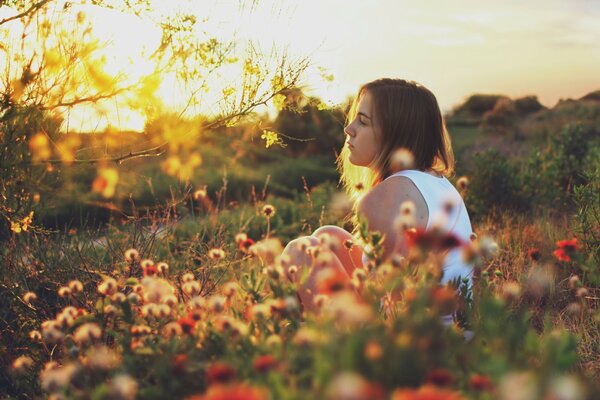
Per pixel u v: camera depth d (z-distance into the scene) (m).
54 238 3.27
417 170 2.41
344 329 1.54
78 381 1.75
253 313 1.76
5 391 2.39
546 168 6.59
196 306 2.09
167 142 2.44
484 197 6.37
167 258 3.50
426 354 1.43
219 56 2.46
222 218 4.96
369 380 1.37
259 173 12.74
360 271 1.94
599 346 2.53
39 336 2.19
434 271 1.74
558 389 1.24
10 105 2.30
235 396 1.15
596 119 16.64
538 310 2.99
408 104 2.50
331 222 6.01
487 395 1.34
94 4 2.34
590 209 3.83
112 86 2.34
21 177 2.39
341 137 15.43
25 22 2.26
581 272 3.36
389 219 2.27
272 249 2.35
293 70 2.68
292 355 1.53
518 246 4.11
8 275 2.79
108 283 2.16
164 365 1.69
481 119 22.55
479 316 1.84
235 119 2.64
